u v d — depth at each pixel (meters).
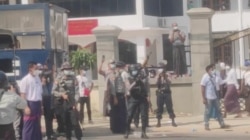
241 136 17.86
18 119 16.67
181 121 21.95
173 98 24.39
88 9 40.97
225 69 23.38
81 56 32.31
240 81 24.03
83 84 21.72
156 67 24.88
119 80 19.08
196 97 23.64
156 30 40.22
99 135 18.98
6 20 21.20
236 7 40.62
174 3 41.97
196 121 21.77
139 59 39.53
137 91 17.50
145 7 40.75
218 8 41.00
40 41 20.97
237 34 24.69
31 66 15.88
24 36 21.08
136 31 39.72
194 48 23.59
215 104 19.44
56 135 17.91
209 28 23.52
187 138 17.59
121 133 19.22
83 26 40.47
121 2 40.41
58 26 21.81
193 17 23.55
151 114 24.41
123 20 40.38
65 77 17.11
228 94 22.56
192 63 23.64
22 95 15.77
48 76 17.92
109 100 19.08
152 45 40.38
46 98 17.58
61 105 16.94
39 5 20.83
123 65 19.47
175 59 25.53
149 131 19.48
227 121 21.41
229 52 29.84
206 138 17.52
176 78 24.30
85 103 23.27
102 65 23.45
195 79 23.62
